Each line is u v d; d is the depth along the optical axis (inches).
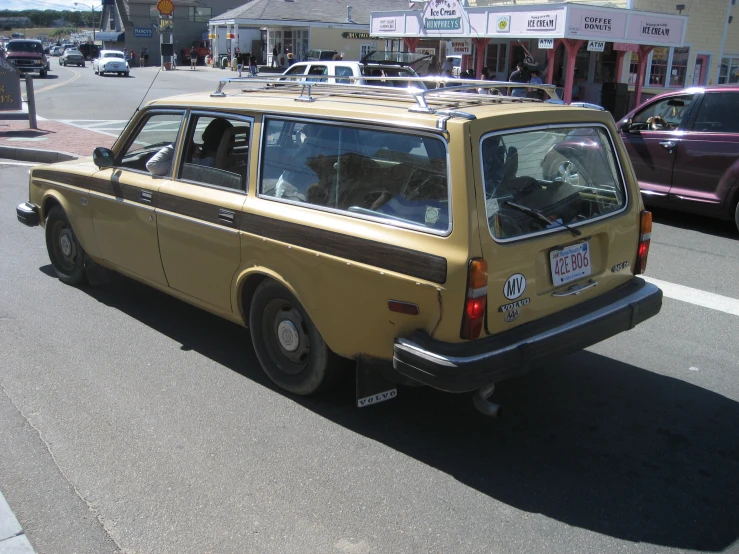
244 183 174.4
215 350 201.6
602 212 161.6
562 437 158.9
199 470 143.7
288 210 159.9
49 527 125.9
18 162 534.9
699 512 133.3
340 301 149.9
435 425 163.0
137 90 1189.1
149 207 196.4
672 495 138.3
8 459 146.3
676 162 348.2
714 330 222.5
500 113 140.6
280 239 159.8
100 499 134.1
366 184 148.3
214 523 127.7
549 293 148.3
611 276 164.7
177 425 160.7
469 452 152.2
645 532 127.2
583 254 155.9
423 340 136.6
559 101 172.1
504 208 138.9
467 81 171.8
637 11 706.8
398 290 138.4
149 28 2684.5
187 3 2620.6
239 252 171.0
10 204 385.4
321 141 157.1
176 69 2042.3
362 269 143.5
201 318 225.9
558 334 144.2
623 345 210.7
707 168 336.5
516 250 138.1
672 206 356.8
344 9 1840.6
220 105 181.2
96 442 153.3
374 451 151.8
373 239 141.9
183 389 177.8
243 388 178.9
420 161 138.9
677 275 276.8
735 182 326.6
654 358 201.8
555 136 152.8
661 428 163.5
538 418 167.2
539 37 703.1
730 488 140.9
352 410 168.7
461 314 132.3
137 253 207.3
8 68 662.5
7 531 124.4
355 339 150.0
